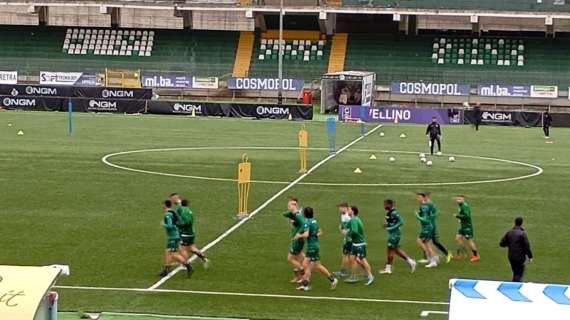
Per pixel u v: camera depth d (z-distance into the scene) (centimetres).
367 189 6875
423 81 15375
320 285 4081
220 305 3712
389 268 4309
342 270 4231
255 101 15125
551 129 12362
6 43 16275
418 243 4728
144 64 16000
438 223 5625
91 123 11569
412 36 15975
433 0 15488
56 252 4625
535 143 10469
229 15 16650
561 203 6419
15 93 13962
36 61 16088
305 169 7781
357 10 15538
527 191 6925
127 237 5009
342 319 3553
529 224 5625
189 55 16038
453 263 4541
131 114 13138
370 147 9688
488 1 15388
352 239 4131
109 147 9112
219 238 5034
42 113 12938
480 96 14788
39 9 16562
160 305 3694
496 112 12762
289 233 5197
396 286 4081
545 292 2306
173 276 4184
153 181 7025
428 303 3800
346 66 15638
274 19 16375
